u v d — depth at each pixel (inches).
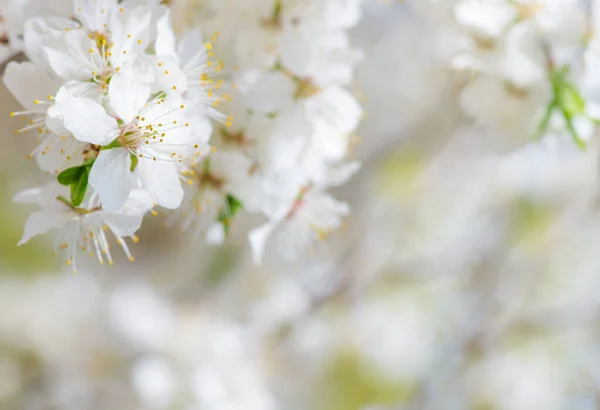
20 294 24.1
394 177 26.1
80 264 25.9
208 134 13.4
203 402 21.2
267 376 23.9
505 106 15.3
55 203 13.2
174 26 14.3
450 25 15.4
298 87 14.3
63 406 22.8
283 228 14.8
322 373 25.9
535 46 15.0
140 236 26.6
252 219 14.9
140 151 13.0
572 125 15.1
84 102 12.8
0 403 22.8
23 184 25.1
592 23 15.3
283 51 14.3
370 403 26.6
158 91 13.1
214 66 14.0
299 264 24.8
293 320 25.3
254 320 24.7
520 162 27.1
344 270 26.4
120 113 13.0
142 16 13.2
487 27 15.1
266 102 14.2
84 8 13.2
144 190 13.2
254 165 14.2
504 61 15.1
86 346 23.3
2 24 13.6
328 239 25.6
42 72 13.1
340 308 26.4
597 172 26.8
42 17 13.3
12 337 23.4
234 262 25.1
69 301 24.4
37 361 23.3
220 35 14.4
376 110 25.5
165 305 24.4
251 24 14.4
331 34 14.4
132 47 13.2
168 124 13.1
